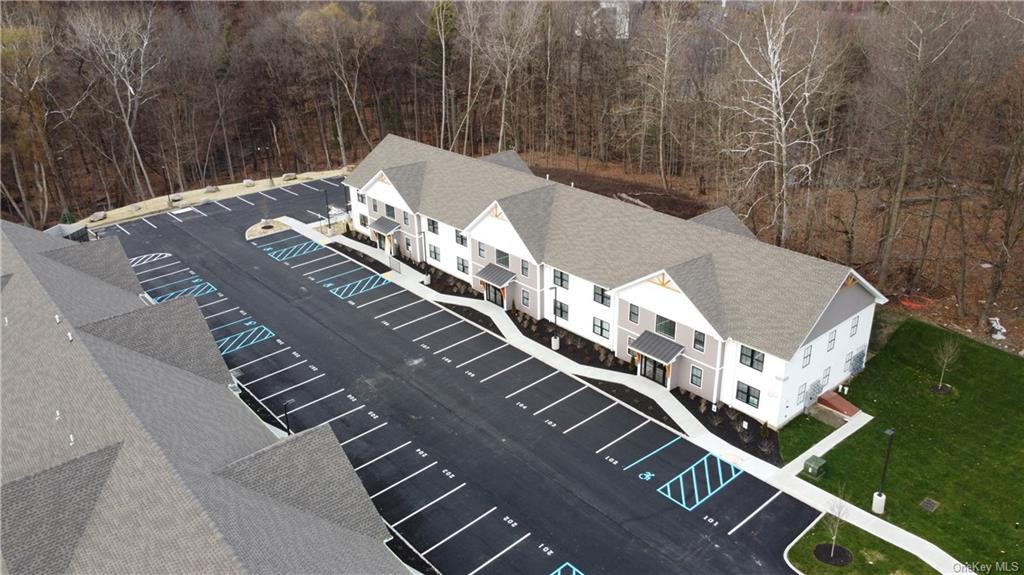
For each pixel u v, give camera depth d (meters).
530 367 45.91
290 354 47.75
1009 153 49.12
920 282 53.34
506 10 91.00
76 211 85.81
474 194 56.44
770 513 33.94
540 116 96.19
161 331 38.00
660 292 42.25
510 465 37.34
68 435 30.23
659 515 33.91
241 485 26.83
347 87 92.12
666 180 78.50
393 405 42.31
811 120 62.41
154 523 24.27
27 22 80.81
